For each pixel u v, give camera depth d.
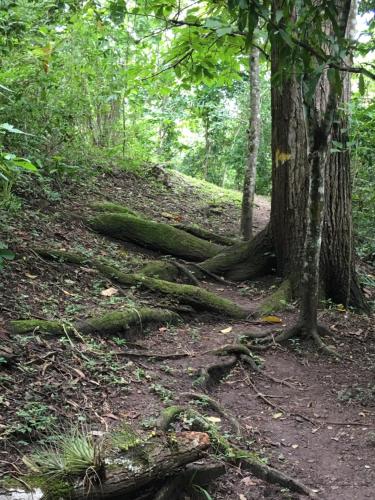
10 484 2.57
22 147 7.48
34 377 4.05
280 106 7.50
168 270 7.50
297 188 7.48
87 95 9.43
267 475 3.60
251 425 4.41
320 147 5.64
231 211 12.77
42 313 5.11
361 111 7.20
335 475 3.78
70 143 8.99
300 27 3.38
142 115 15.01
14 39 7.19
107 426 3.72
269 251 8.02
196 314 6.56
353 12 6.20
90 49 9.23
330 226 7.28
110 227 8.20
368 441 4.26
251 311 6.78
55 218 7.73
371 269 9.58
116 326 5.34
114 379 4.45
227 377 5.23
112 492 2.77
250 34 3.15
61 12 7.89
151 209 10.49
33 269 5.93
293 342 6.03
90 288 6.16
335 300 7.36
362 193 9.88
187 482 3.27
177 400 4.42
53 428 3.54
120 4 5.80
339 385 5.27
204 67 7.53
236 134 18.91
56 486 2.62
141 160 13.02
